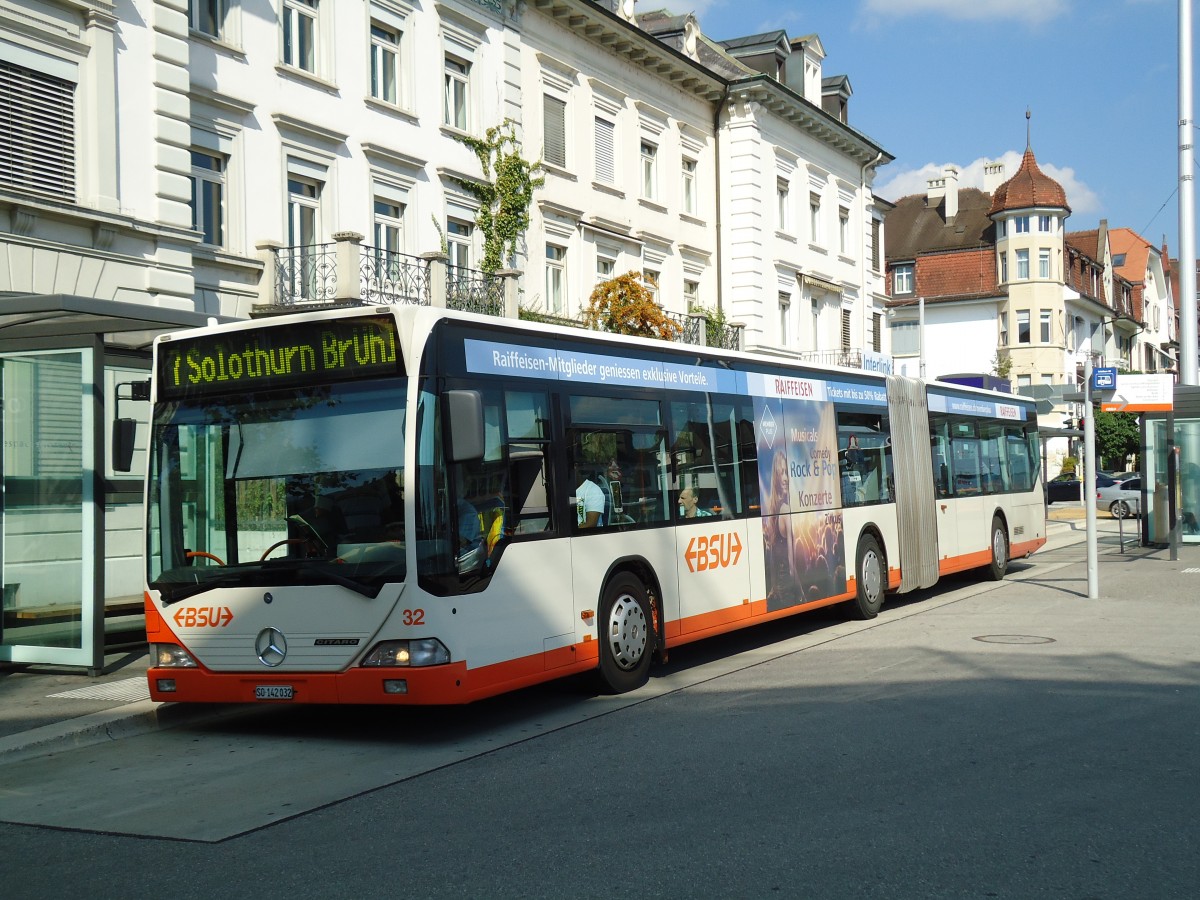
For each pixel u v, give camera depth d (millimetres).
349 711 10094
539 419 9523
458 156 25953
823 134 41219
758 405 13062
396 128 24219
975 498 19375
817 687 10266
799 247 39969
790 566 13352
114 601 12492
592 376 10305
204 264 19688
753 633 14594
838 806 6398
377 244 23938
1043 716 8734
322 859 5789
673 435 11398
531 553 9211
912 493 16844
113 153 17062
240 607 8672
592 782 7164
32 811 6957
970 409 19500
